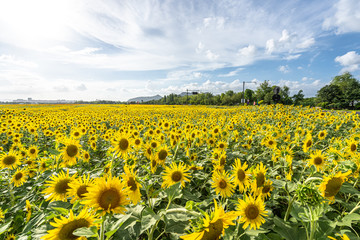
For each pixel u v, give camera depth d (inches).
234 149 249.6
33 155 221.9
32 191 136.3
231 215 56.1
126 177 80.5
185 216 84.0
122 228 86.6
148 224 66.9
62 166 139.5
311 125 359.9
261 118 553.6
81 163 205.9
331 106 3208.7
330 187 77.6
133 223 76.4
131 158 166.6
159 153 155.6
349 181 132.1
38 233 72.1
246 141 265.3
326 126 375.6
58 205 84.0
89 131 379.2
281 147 194.5
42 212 95.3
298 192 80.4
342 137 298.8
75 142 140.7
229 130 339.9
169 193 81.2
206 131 307.0
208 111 1133.1
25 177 161.9
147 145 173.9
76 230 51.3
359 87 3412.9
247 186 108.6
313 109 753.6
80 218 58.1
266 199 129.6
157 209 121.5
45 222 83.5
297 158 215.2
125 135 144.4
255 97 4062.5
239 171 109.7
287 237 89.4
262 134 268.5
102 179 58.1
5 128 401.7
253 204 79.4
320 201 75.6
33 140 372.2
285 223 99.1
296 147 225.1
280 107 859.4
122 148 141.1
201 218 58.5
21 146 278.1
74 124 547.2
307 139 183.5
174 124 425.7
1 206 142.9
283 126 398.3
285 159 146.4
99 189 56.9
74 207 66.7
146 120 569.0
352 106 3147.1
